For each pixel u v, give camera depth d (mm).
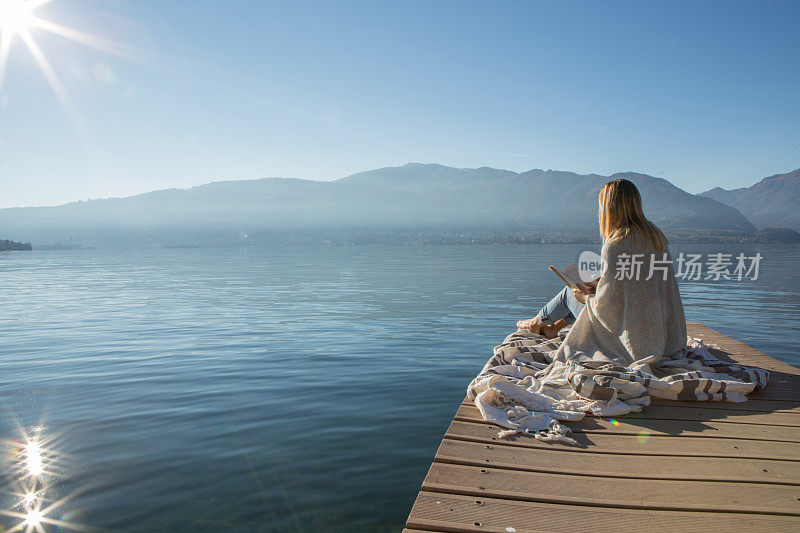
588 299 2852
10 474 3094
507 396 2463
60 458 3338
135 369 6059
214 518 2523
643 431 2229
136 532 2408
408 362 6297
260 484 2908
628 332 2730
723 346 4336
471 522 1528
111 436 3748
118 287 19297
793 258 42156
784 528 1498
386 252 70688
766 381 2820
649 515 1575
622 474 1836
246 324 9750
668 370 2754
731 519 1551
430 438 3660
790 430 2242
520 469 1875
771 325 9219
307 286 18875
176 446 3533
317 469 3111
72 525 2484
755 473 1845
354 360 6438
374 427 3912
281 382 5355
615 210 2842
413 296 14789
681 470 1870
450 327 9180
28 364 6414
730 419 2375
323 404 4539
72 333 8898
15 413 4355
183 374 5770
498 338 8016
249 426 3947
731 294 15172
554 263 35781
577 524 1524
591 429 2252
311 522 2463
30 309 12648
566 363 2709
